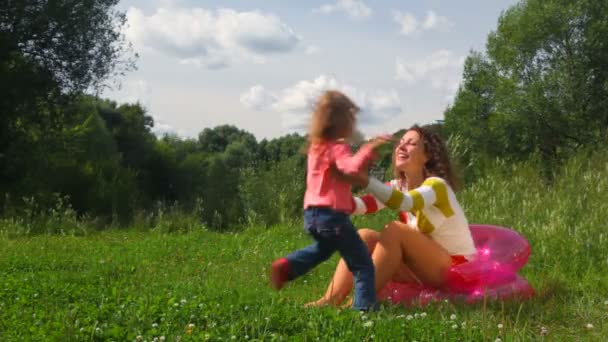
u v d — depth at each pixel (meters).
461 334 3.89
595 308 4.98
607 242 7.27
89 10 22.58
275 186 14.96
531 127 25.81
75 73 22.64
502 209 9.52
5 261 7.80
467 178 11.45
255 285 6.21
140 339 3.71
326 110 4.30
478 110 28.05
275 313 4.12
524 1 27.11
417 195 4.61
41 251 9.31
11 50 21.77
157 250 9.23
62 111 23.42
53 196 19.77
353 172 4.17
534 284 5.88
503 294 4.95
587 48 24.94
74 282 6.18
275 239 10.52
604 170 10.18
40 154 22.80
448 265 4.83
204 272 7.17
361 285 4.43
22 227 12.70
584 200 8.92
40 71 22.11
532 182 10.55
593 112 25.28
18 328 4.01
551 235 7.76
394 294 4.97
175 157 46.56
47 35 22.12
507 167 11.28
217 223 15.68
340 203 4.29
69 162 24.12
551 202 9.27
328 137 4.31
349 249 4.40
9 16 21.14
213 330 3.85
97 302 4.86
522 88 26.19
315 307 4.34
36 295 5.13
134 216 15.40
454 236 4.87
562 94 25.41
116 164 27.97
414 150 4.95
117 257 8.52
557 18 25.30
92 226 14.09
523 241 5.37
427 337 3.78
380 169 7.13
